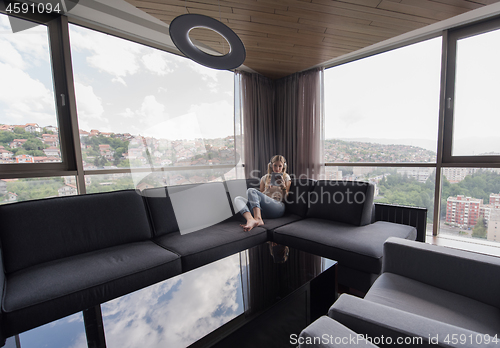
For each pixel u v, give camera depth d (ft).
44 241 4.67
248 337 3.54
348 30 7.75
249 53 9.61
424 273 3.51
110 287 4.05
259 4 6.38
